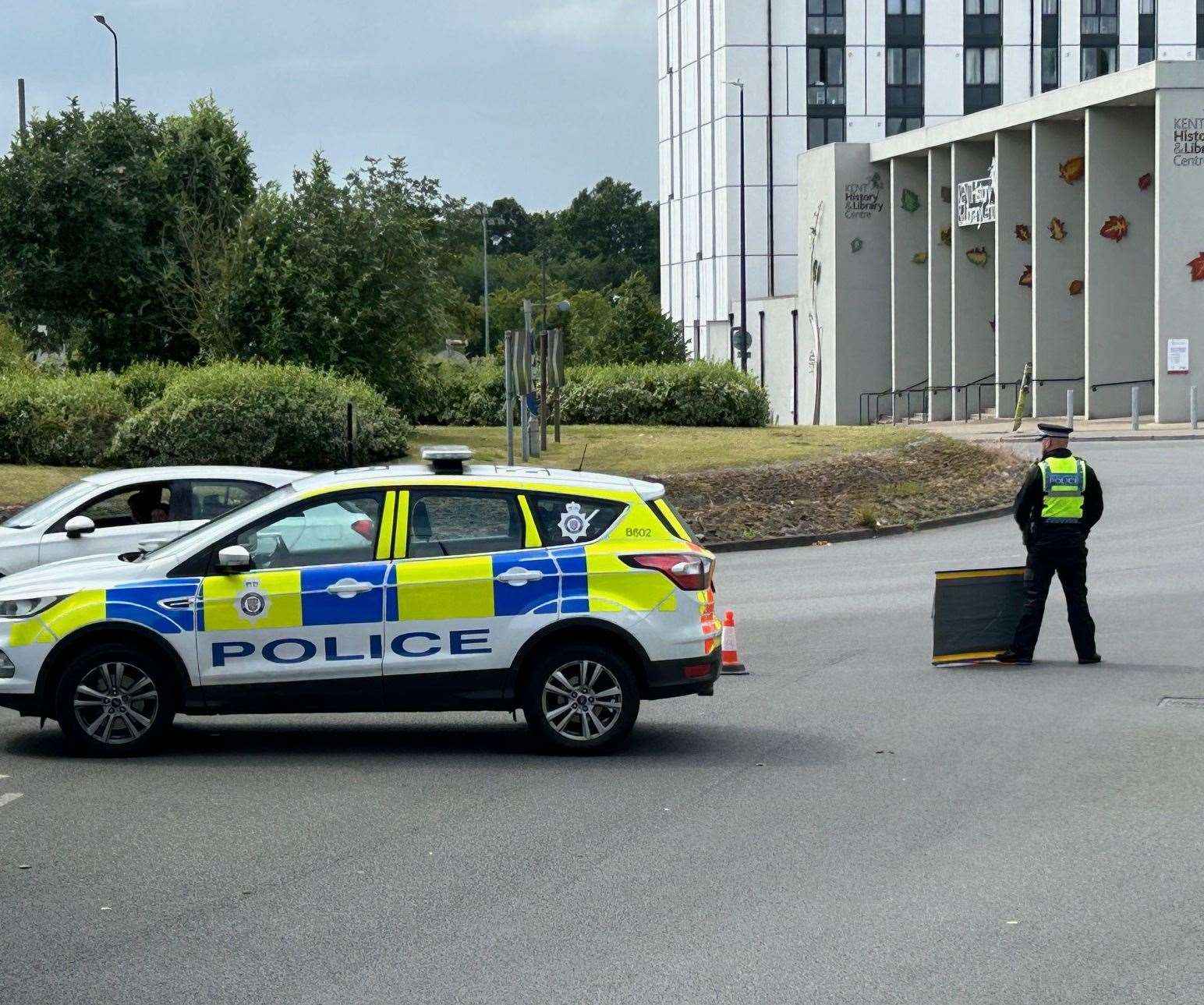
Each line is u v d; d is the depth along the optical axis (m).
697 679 9.83
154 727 9.76
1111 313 43.81
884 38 69.38
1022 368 49.44
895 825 8.11
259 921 6.58
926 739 10.25
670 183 79.62
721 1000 5.64
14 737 10.56
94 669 9.70
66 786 9.05
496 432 31.88
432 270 32.69
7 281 33.53
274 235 30.88
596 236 160.62
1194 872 7.23
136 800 8.71
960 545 21.81
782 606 16.62
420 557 9.74
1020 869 7.29
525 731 10.76
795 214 69.94
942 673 12.74
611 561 9.79
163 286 34.12
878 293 58.03
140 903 6.84
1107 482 27.44
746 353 62.28
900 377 56.62
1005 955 6.09
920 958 6.07
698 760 9.71
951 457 27.84
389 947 6.25
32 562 13.98
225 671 9.64
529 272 145.12
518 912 6.69
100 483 14.62
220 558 9.55
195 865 7.42
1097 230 43.53
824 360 59.22
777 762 9.65
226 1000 5.67
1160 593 16.75
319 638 9.63
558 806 8.56
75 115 34.59
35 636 9.64
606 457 27.16
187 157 35.34
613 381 35.59
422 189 32.44
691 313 76.88
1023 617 13.03
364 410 26.33
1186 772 9.23
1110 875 7.18
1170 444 34.88
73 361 34.97
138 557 10.70
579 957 6.11
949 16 69.69
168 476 14.65
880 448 28.14
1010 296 49.19
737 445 28.66
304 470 25.81
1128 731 10.40
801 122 69.62
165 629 9.64
